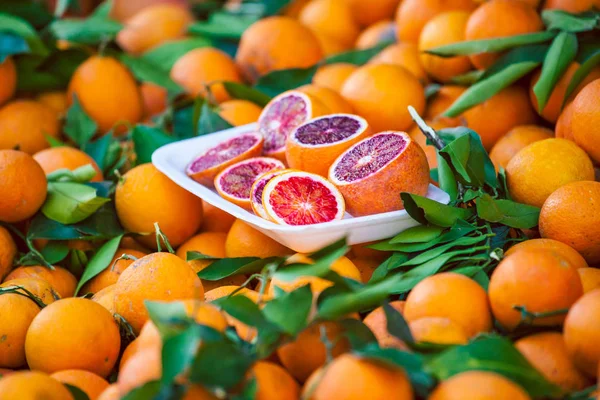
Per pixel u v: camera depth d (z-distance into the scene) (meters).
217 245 0.93
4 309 0.80
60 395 0.69
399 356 0.66
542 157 0.88
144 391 0.65
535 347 0.72
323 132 0.90
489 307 0.75
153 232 0.93
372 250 0.87
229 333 0.71
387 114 0.99
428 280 0.76
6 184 0.89
